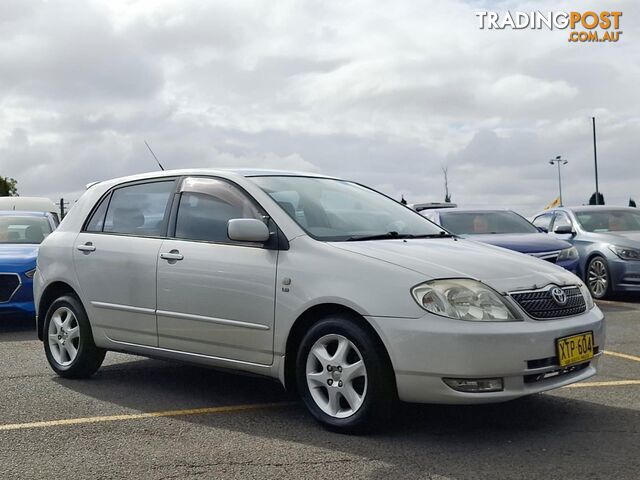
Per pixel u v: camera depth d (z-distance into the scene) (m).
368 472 3.89
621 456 4.09
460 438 4.47
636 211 13.27
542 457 4.09
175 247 5.52
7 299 9.33
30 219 11.62
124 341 5.89
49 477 3.88
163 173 6.01
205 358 5.34
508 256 4.96
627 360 6.84
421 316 4.29
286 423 4.89
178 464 4.06
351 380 4.55
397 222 5.62
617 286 11.62
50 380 6.31
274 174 5.67
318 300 4.64
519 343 4.26
